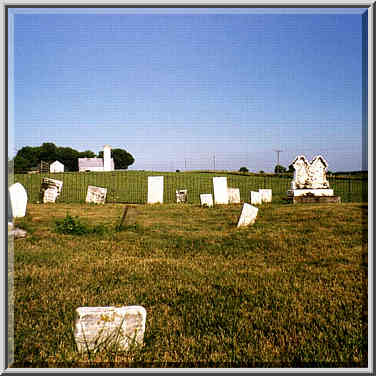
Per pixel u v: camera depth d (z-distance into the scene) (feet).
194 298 15.29
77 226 29.27
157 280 17.60
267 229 30.37
